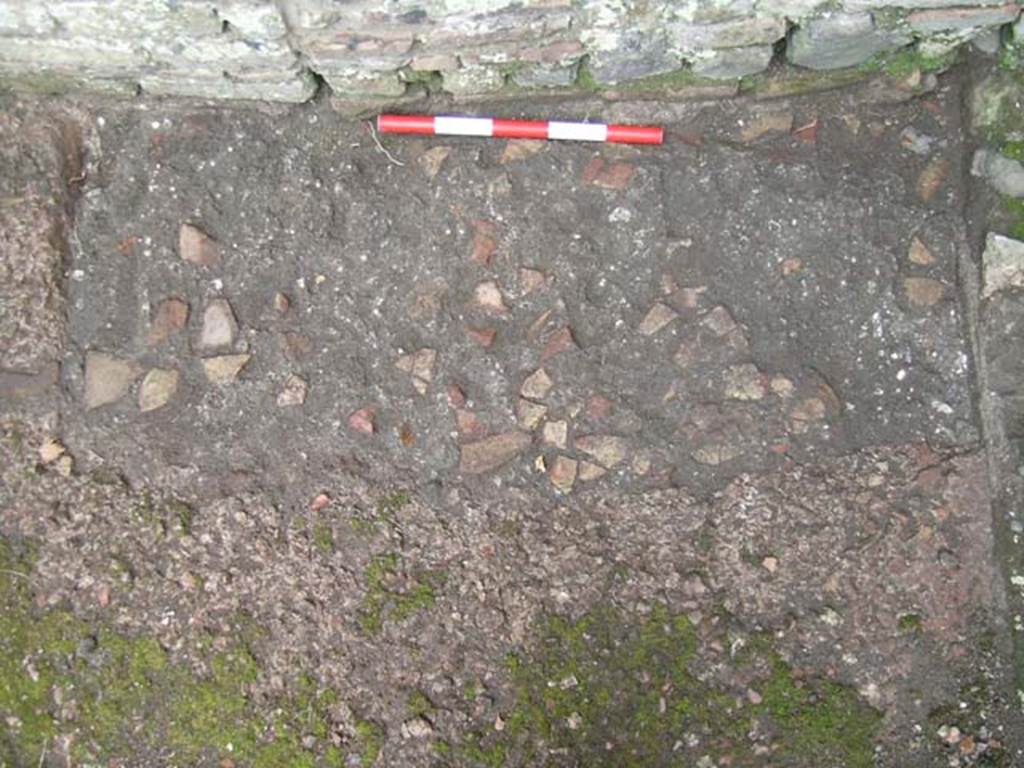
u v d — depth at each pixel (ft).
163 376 6.69
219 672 6.19
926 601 6.36
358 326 6.82
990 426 6.50
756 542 6.47
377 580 6.38
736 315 6.82
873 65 6.74
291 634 6.27
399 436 6.67
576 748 6.15
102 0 5.79
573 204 6.97
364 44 6.22
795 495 6.55
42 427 6.57
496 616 6.33
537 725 6.18
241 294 6.82
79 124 6.96
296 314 6.82
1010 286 6.52
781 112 7.06
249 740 6.12
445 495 6.59
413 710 6.18
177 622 6.26
